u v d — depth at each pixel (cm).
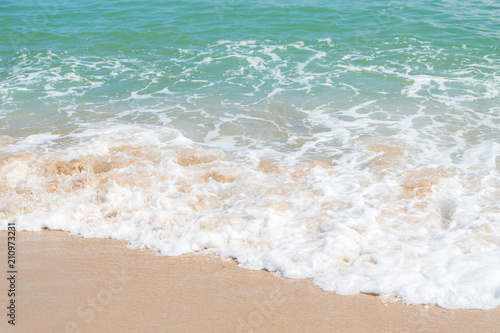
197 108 1030
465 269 546
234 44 1397
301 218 656
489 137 863
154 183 746
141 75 1220
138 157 825
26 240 650
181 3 1769
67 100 1082
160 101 1071
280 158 824
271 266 579
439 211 663
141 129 938
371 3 1694
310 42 1390
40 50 1399
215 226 647
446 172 754
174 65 1275
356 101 1035
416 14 1562
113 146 870
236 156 835
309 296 529
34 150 854
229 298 529
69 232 668
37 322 493
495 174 741
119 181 750
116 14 1680
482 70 1153
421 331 475
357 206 667
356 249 589
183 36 1468
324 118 970
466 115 948
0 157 829
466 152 815
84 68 1271
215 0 1786
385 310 504
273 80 1160
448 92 1053
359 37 1401
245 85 1139
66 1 1867
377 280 538
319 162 798
